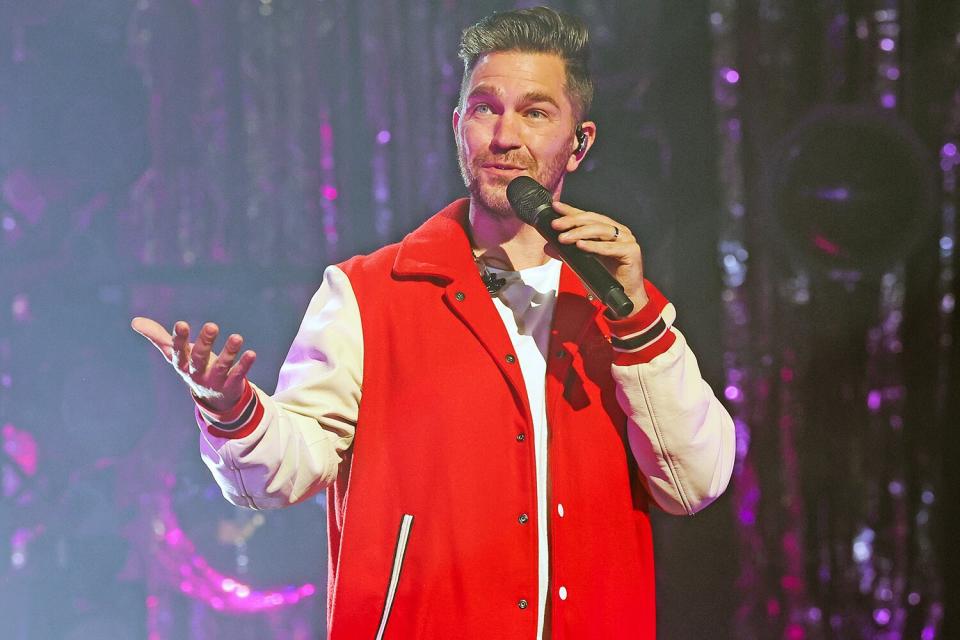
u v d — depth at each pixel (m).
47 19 13.76
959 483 13.95
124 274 14.00
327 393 5.83
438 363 5.83
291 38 14.03
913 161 14.06
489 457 5.66
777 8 14.14
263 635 13.81
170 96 13.98
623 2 14.02
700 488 5.91
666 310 6.10
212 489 13.98
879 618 13.94
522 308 6.13
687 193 14.08
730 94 14.07
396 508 5.68
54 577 13.71
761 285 14.09
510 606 5.54
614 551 5.83
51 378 13.88
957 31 14.04
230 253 14.05
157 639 13.73
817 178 14.07
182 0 13.96
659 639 13.90
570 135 6.21
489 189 6.09
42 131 13.82
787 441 14.05
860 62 14.14
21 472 13.78
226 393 5.23
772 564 13.98
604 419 5.98
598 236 5.54
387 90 14.03
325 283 6.26
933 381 14.03
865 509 14.03
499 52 6.16
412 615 5.55
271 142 14.07
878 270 14.10
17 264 13.88
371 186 14.06
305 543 13.92
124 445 13.94
